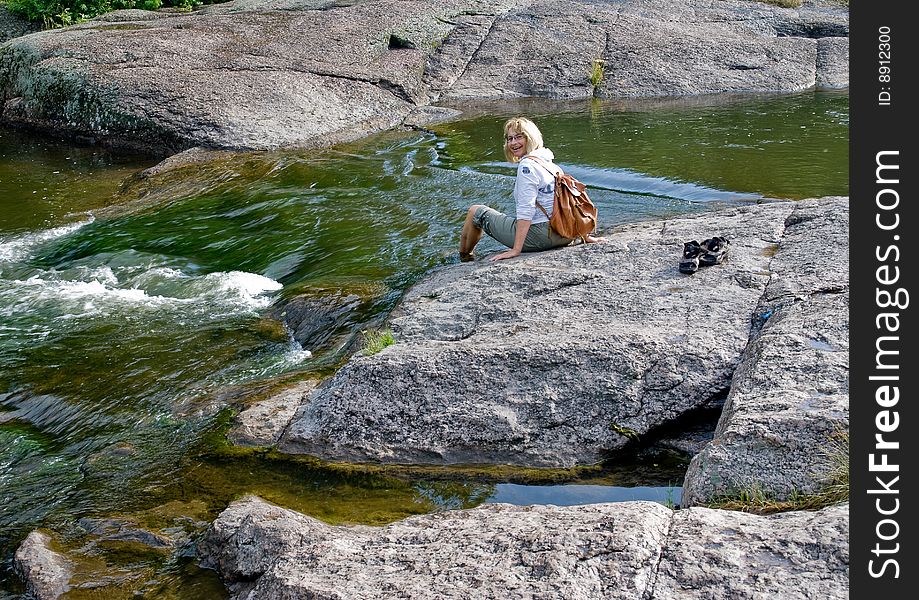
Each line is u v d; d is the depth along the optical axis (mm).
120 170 12547
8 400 6316
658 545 3426
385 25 16078
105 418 5867
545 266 6586
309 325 6930
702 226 7109
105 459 5348
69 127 14086
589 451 4871
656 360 5117
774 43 16453
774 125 12445
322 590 3457
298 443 5184
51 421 5984
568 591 3252
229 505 4578
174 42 15031
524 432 4945
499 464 4879
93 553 4512
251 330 7098
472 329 5863
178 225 9805
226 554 4219
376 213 9281
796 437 4113
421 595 3340
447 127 13164
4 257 9391
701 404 4965
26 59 14977
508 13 17078
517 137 6902
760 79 15523
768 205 7551
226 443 5324
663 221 7809
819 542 3320
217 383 6184
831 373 4547
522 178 6809
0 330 7418
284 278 8156
